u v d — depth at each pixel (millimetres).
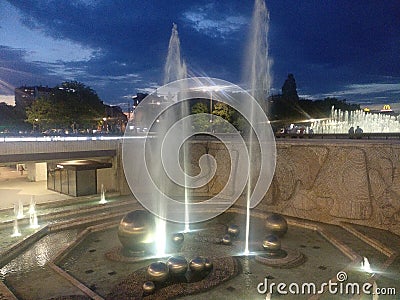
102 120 58875
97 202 24078
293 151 22203
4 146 21438
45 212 20859
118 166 27078
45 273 13258
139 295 11633
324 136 29469
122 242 14820
